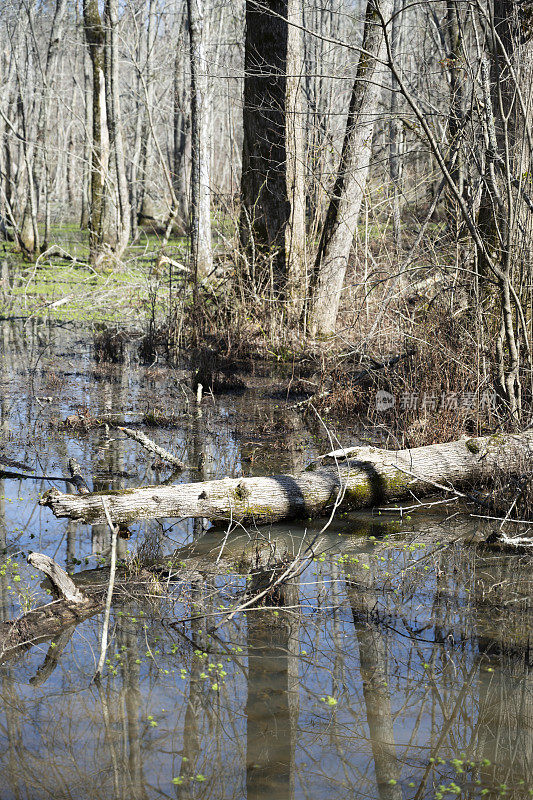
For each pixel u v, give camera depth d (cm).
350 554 562
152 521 626
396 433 809
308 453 779
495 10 723
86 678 408
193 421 906
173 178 3133
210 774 337
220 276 1449
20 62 3092
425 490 667
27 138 2956
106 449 792
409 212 1183
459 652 430
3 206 2902
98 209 2183
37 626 452
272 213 1316
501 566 541
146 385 1094
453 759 349
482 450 667
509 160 673
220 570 534
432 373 818
